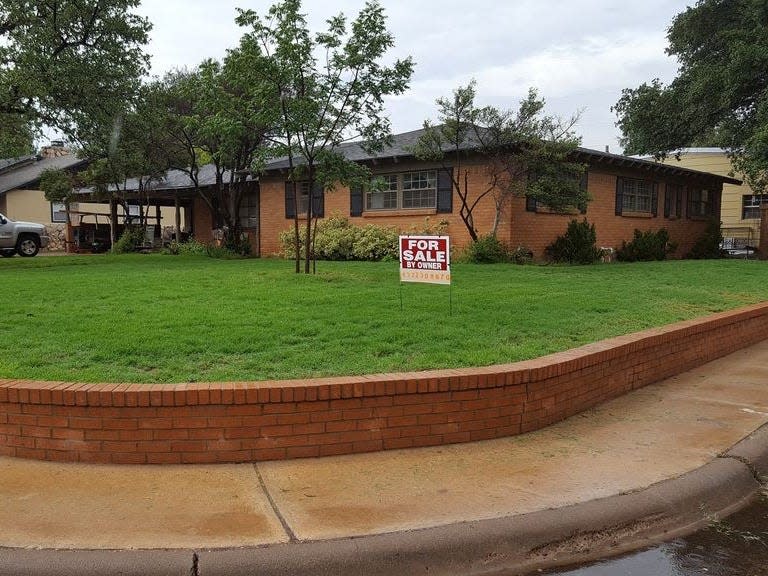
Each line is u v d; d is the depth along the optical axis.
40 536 3.30
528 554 3.40
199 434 4.23
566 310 8.11
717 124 22.72
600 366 5.73
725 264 16.19
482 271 13.27
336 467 4.23
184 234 29.67
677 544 3.60
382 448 4.51
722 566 3.37
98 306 7.98
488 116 15.70
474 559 3.31
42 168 36.34
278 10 10.97
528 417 4.96
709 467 4.29
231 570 3.08
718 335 7.90
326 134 11.94
